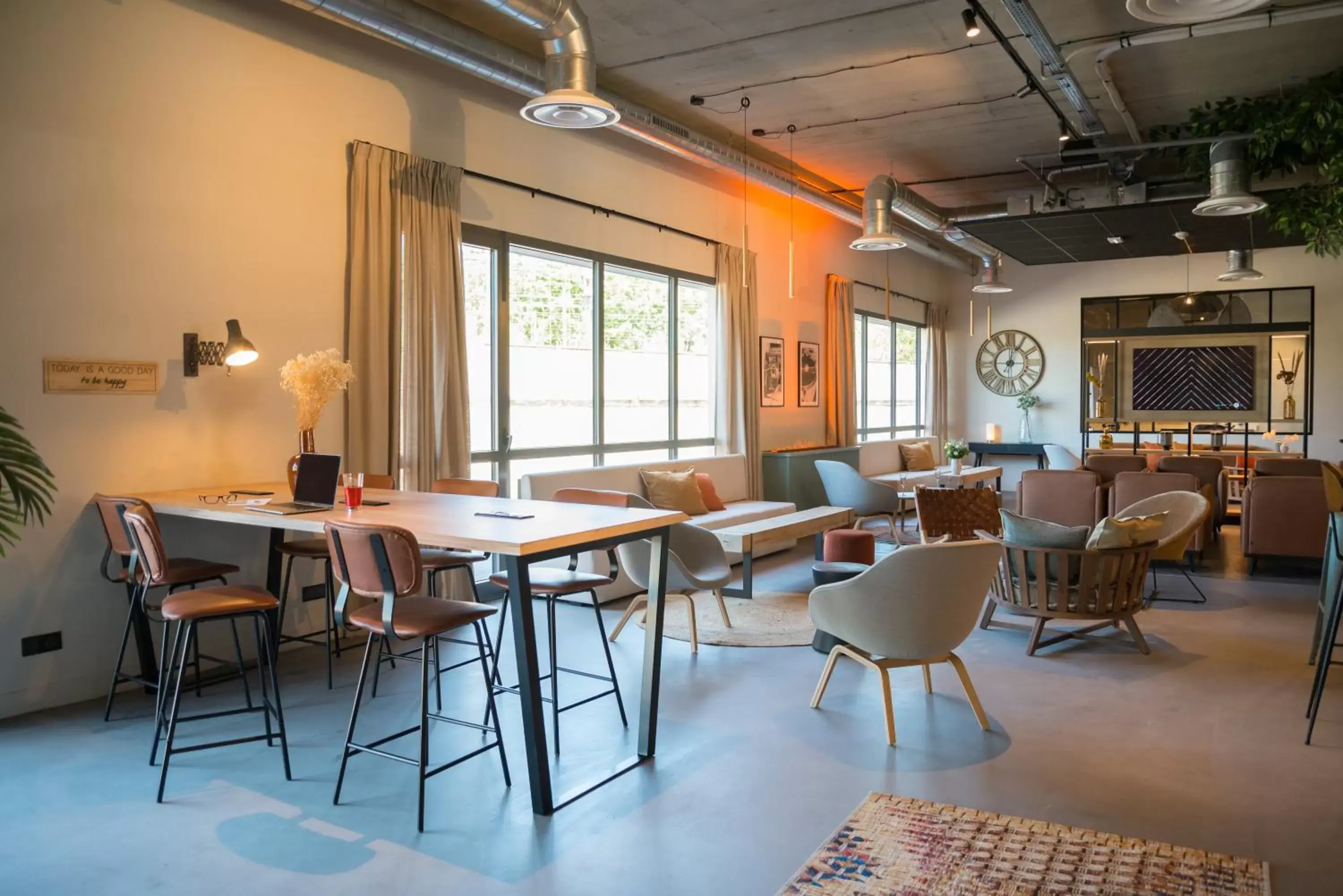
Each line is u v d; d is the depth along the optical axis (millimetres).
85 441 4102
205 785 3172
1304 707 4004
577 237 6879
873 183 8023
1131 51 6164
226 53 4598
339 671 4547
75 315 4043
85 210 4062
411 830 2822
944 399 13750
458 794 3094
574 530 3014
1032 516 7824
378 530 2809
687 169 8180
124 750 3500
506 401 6273
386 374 5262
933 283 13789
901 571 3496
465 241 5930
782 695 4172
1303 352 11656
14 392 3854
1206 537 7879
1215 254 12227
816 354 10461
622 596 6371
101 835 2789
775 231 9633
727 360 8609
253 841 2748
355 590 2971
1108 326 12953
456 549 2906
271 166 4809
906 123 7727
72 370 4031
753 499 8820
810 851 2688
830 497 8812
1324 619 4574
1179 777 3225
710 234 8531
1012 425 13656
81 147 4039
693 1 5352
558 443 6883
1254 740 3588
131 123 4219
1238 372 12039
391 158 5312
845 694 4191
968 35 5191
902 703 4074
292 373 4328
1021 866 2572
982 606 3738
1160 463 8602
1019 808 2963
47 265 3941
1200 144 7469
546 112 4438
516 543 2787
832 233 10820
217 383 4598
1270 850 2682
